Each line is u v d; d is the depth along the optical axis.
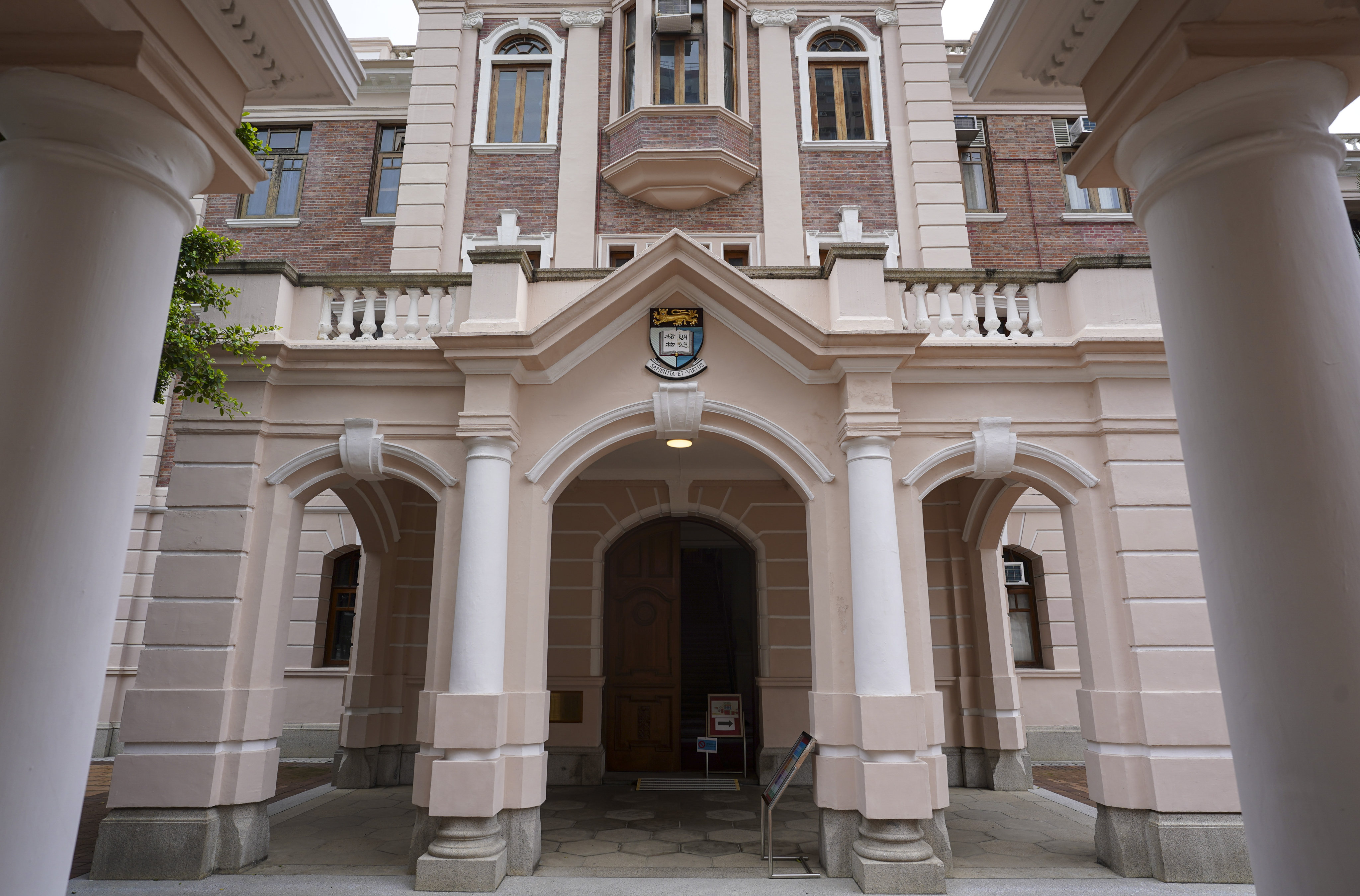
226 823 7.13
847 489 7.79
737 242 12.59
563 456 7.95
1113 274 8.27
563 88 13.44
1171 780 6.93
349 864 7.30
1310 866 2.38
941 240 12.65
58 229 2.85
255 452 7.85
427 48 13.52
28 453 2.66
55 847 2.60
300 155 14.93
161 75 3.02
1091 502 7.80
